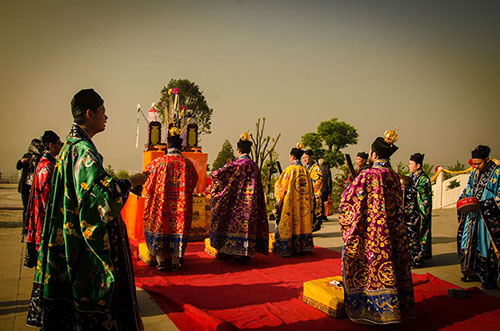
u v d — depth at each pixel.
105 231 2.23
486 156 5.00
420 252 5.90
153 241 5.39
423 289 4.69
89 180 2.20
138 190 2.69
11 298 4.06
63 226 2.27
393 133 3.63
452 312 3.88
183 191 5.49
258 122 12.20
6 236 7.91
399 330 3.41
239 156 6.19
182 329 3.29
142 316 3.60
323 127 23.83
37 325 2.36
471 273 5.14
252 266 5.84
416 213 5.89
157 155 7.95
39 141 6.65
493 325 3.54
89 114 2.49
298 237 6.64
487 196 4.88
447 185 16.12
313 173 8.84
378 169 3.61
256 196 5.99
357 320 3.46
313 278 5.16
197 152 8.64
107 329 2.25
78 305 2.20
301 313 3.76
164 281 4.89
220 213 5.97
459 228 5.24
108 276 2.22
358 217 3.55
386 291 3.32
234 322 3.50
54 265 2.23
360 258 3.54
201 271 5.49
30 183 6.92
